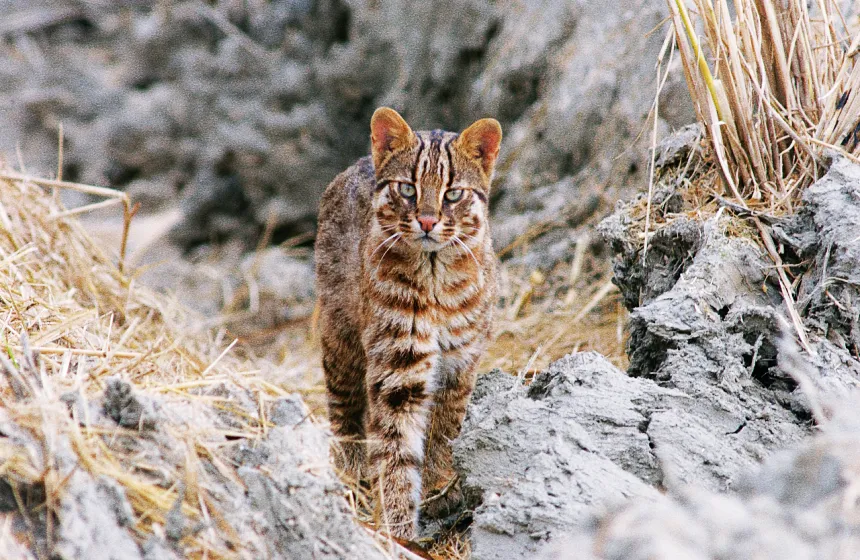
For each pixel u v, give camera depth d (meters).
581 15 15.84
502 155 16.17
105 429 6.84
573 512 7.02
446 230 9.59
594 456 7.54
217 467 7.02
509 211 15.55
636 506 5.64
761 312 8.57
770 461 6.32
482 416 8.60
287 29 22.89
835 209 8.74
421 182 9.70
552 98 15.51
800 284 8.95
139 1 27.34
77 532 6.12
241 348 15.56
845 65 9.79
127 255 19.19
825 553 5.03
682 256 9.85
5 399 7.03
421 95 18.80
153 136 22.66
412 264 9.70
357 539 7.04
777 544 5.04
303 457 7.09
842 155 9.24
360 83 20.70
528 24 16.73
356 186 11.15
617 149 13.95
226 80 22.50
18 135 23.89
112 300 12.67
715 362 8.48
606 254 13.55
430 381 9.95
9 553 5.98
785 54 9.88
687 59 9.95
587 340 12.51
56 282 11.75
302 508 6.84
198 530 6.50
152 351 9.69
